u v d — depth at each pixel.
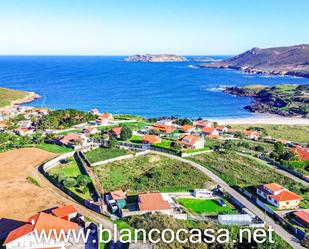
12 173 106.12
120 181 97.88
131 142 132.88
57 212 74.94
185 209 82.88
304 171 108.44
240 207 85.00
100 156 115.94
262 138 165.12
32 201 86.31
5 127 162.62
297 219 77.31
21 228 66.12
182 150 119.56
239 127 196.12
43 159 119.06
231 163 111.75
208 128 159.62
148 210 77.69
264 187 89.50
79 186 94.62
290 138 176.75
